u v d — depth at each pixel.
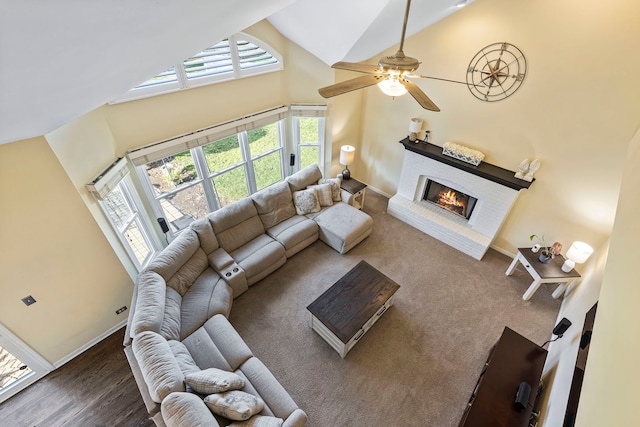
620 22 2.73
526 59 3.34
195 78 3.63
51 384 2.99
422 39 3.99
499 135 3.91
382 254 4.53
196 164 4.35
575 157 3.43
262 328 3.47
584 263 3.73
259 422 2.13
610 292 1.61
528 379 2.48
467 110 4.04
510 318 3.65
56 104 1.63
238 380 2.40
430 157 4.46
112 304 3.36
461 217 4.82
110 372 3.09
